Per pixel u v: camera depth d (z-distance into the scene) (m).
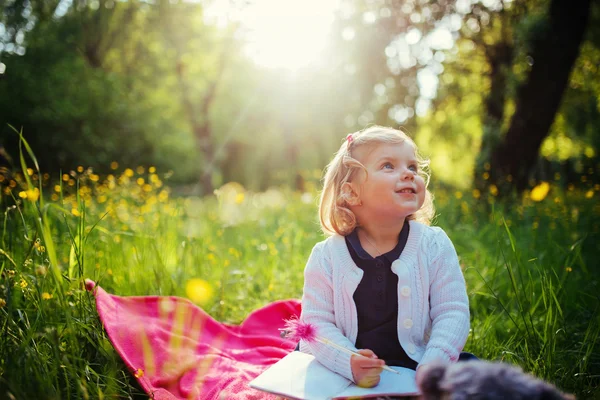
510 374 1.27
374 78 13.66
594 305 2.89
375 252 2.02
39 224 2.41
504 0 9.87
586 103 12.36
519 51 8.98
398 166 1.99
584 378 2.24
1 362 1.97
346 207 2.07
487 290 3.27
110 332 2.27
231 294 3.70
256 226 6.07
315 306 2.01
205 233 4.85
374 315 1.95
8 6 15.59
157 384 2.23
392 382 1.75
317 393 1.70
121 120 16.36
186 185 22.69
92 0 17.77
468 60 12.05
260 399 2.10
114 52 18.72
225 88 24.64
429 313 2.00
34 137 14.78
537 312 2.86
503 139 8.40
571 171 12.78
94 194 5.73
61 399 1.94
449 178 15.39
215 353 2.61
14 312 2.34
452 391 1.27
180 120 21.42
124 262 3.39
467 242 4.69
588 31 10.39
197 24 19.22
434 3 10.73
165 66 19.25
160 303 2.89
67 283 2.43
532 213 5.51
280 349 2.71
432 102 13.49
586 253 4.09
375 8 11.93
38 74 15.13
